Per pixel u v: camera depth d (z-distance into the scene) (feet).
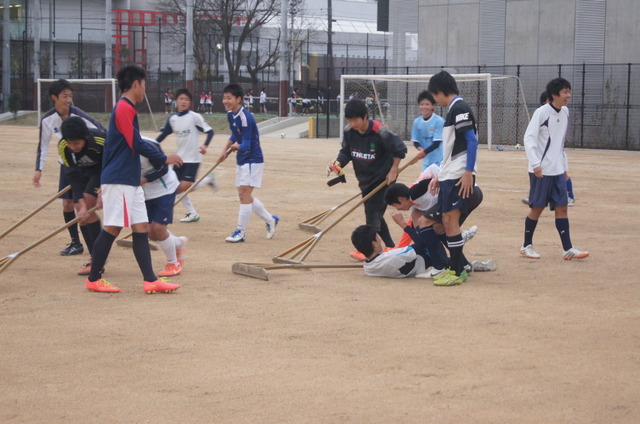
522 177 58.54
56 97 26.96
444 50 117.19
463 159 22.71
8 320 19.45
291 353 16.63
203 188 49.73
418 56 119.75
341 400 13.93
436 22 117.70
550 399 13.89
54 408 13.73
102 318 19.62
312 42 204.03
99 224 25.16
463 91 112.37
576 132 104.63
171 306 20.84
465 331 18.22
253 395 14.23
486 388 14.46
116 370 15.66
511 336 17.80
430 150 29.37
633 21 100.68
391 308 20.47
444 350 16.75
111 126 21.80
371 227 24.67
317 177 57.62
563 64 104.78
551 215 38.68
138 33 202.28
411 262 24.14
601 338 17.62
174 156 22.76
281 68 142.61
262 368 15.69
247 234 32.99
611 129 101.86
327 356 16.40
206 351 16.81
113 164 21.83
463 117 22.34
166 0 202.59
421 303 21.04
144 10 207.72
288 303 21.09
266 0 191.93
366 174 27.30
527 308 20.45
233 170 62.69
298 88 194.08
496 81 110.11
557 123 26.94
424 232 24.11
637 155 87.15
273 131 133.59
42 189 48.88
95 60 199.52
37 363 16.12
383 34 233.35
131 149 21.84
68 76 180.96
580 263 26.78
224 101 30.71
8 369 15.76
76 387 14.74
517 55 110.32
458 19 115.55
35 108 166.30
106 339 17.79
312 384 14.75
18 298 21.77
